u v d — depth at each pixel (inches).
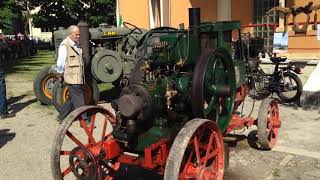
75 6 1300.4
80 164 161.8
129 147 171.3
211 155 165.8
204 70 170.9
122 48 356.2
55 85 316.8
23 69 703.7
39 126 303.0
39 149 249.4
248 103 356.5
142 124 168.6
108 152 166.4
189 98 183.2
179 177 149.6
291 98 356.5
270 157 222.8
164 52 187.6
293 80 360.2
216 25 206.2
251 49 340.8
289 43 414.9
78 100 287.7
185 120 185.0
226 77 195.2
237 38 239.1
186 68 195.5
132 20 669.9
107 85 462.3
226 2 510.9
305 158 220.5
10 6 1058.7
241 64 234.8
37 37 1644.9
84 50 327.6
